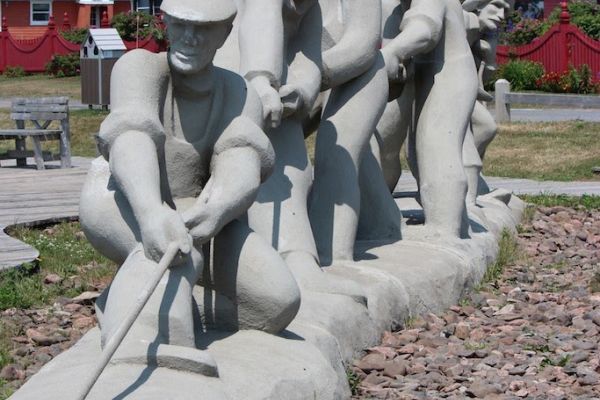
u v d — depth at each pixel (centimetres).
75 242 1184
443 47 1079
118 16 4428
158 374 554
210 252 664
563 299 1021
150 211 601
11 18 5431
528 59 4022
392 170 1124
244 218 729
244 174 641
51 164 2053
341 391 674
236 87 671
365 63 887
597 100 2938
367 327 794
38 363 769
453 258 994
